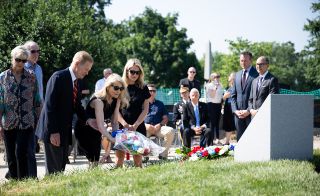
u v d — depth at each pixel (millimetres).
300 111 7016
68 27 24516
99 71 26594
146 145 6844
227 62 54344
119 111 7289
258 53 53062
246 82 9797
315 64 43406
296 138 7000
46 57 22812
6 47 22125
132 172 6434
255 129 7109
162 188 5430
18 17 22562
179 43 58500
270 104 6867
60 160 6578
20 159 6883
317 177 5676
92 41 26094
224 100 14219
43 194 5492
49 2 25469
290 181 5477
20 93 6910
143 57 57281
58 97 6426
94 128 6688
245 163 6668
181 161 7895
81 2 40375
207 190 5207
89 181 5973
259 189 5191
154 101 11586
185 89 11969
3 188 6016
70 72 6566
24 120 6906
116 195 5238
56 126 6398
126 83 7582
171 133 10867
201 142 11219
